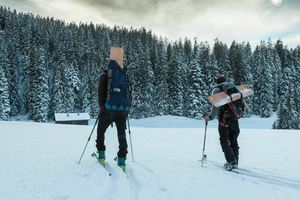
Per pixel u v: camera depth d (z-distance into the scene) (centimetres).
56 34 8794
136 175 240
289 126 3606
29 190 180
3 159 295
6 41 6925
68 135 695
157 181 224
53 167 259
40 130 816
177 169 283
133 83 4769
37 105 4625
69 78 5697
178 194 187
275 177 254
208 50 5269
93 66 5625
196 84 4500
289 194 192
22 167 256
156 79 5322
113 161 306
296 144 625
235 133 316
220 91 319
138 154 403
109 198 174
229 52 5997
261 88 5047
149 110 4781
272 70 5722
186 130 1202
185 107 4897
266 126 4262
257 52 6006
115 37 9625
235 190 201
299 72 6325
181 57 5750
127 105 282
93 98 5394
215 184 219
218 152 469
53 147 426
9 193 171
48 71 6272
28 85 5391
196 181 228
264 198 181
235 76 5309
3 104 4181
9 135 599
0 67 4331
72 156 336
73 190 181
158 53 6075
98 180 210
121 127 279
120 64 290
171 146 550
